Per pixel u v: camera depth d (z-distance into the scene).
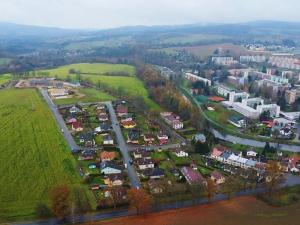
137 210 180.00
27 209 180.00
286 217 179.50
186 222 173.12
